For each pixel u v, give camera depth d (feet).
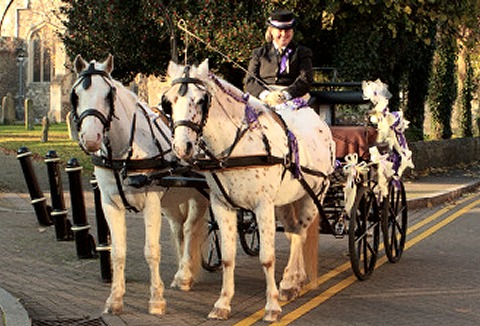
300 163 27.73
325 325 25.48
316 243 30.12
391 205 35.96
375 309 27.55
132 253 36.68
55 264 34.40
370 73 69.36
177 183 26.45
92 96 24.06
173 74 23.80
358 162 33.63
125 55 69.00
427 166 77.00
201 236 30.19
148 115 26.99
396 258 36.01
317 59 70.69
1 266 33.71
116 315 26.30
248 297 28.94
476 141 94.79
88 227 35.63
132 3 66.85
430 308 27.76
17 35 218.38
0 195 54.95
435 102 97.50
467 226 46.68
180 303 28.02
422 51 82.33
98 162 26.05
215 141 24.64
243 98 25.41
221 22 61.16
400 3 63.67
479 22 77.20
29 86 217.15
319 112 37.55
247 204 25.57
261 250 25.63
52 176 39.42
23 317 24.40
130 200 26.16
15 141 106.52
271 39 31.65
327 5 61.16
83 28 69.36
